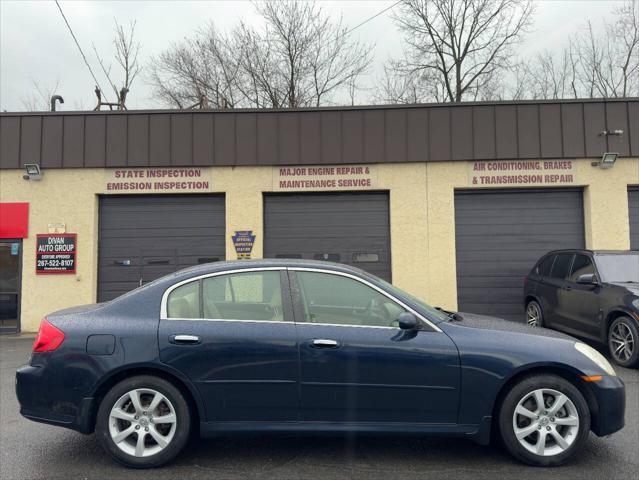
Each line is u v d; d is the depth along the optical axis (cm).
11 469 388
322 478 370
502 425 385
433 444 436
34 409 388
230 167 1098
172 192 1097
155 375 390
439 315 423
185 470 383
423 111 1089
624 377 654
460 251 1097
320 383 385
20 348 927
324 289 411
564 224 1098
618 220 1069
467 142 1080
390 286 419
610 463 393
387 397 385
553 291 876
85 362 385
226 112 1096
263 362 385
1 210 1088
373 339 389
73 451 425
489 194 1104
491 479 366
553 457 382
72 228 1088
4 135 1091
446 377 384
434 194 1087
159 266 1108
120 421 388
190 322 396
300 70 2303
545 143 1074
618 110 1076
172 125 1095
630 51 2208
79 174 1096
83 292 1077
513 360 385
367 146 1088
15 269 1088
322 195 1115
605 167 1068
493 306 1087
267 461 400
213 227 1112
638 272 776
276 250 1109
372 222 1109
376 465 392
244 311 405
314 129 1093
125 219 1114
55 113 1093
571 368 387
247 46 2361
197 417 398
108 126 1095
